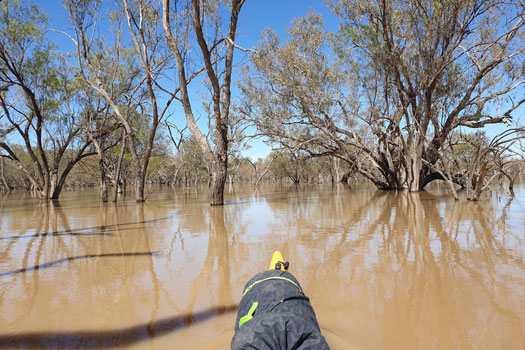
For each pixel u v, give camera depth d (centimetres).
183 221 1271
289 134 2798
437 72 2075
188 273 588
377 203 1827
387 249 733
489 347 316
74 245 855
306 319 230
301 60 2445
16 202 2555
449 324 366
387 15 2144
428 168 2869
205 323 379
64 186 7012
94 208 1895
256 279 310
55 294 494
